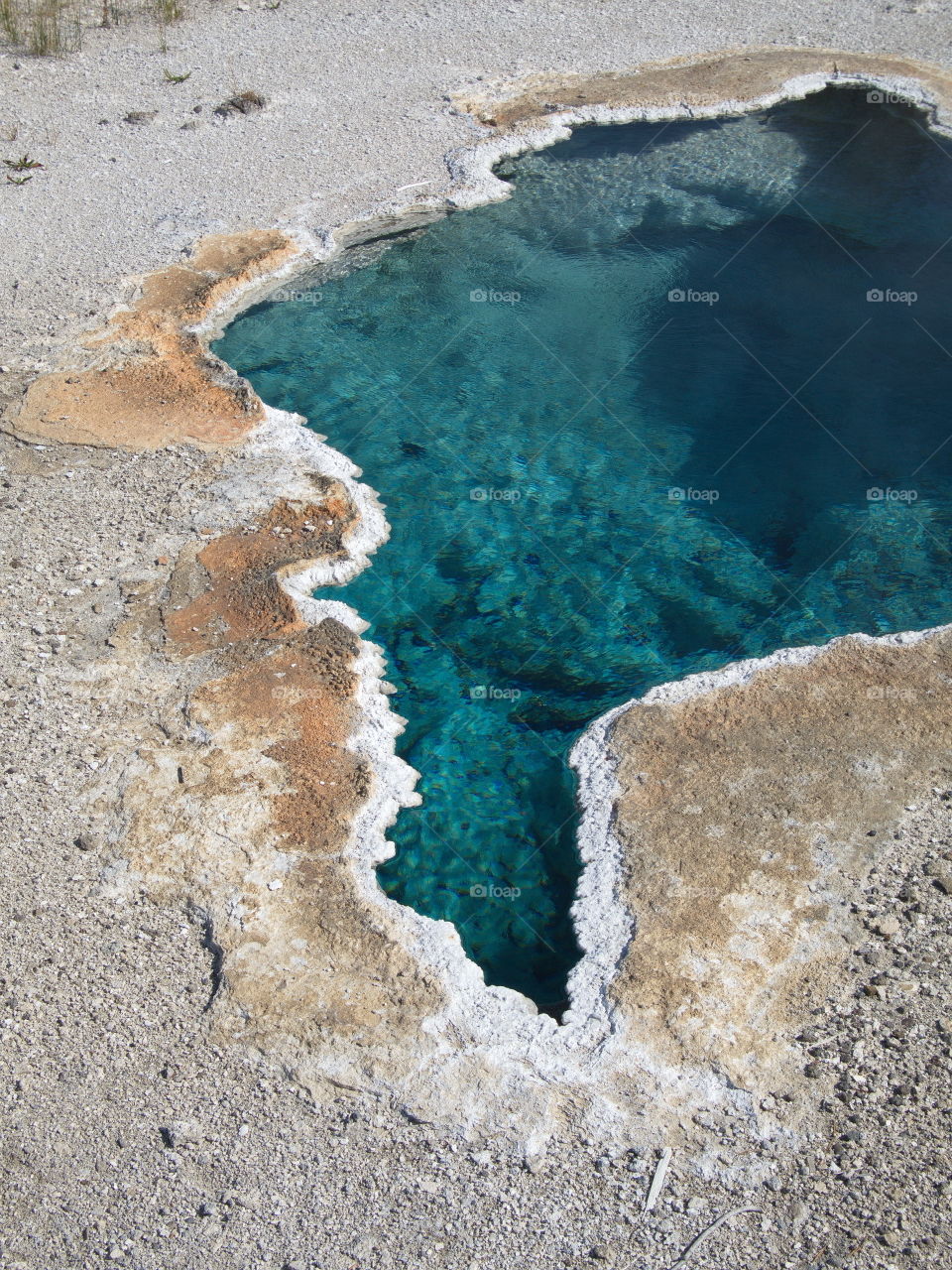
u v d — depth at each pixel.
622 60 18.56
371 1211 6.40
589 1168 6.54
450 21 19.98
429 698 9.73
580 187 15.89
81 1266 6.21
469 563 10.95
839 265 14.31
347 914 7.88
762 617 10.33
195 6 20.75
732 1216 6.29
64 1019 7.34
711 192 15.66
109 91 18.20
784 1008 7.19
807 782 8.53
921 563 10.74
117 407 12.47
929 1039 6.99
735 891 7.84
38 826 8.45
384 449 12.15
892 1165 6.45
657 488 11.64
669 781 8.62
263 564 10.62
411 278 14.50
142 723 9.21
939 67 17.58
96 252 14.76
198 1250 6.26
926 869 7.91
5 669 9.63
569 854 8.45
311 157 16.42
